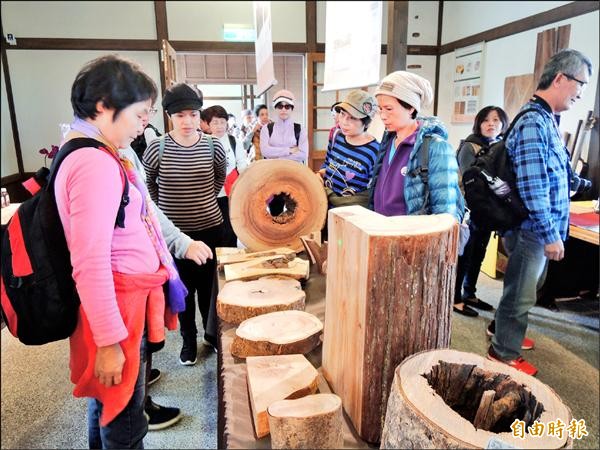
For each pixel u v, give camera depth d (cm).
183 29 561
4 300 99
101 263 93
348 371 86
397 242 74
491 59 468
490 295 320
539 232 187
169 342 264
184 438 185
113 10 545
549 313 306
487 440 58
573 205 297
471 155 235
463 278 296
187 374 230
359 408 81
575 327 285
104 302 95
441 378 75
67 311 101
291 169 177
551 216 186
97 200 91
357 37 212
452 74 543
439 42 573
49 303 98
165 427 190
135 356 107
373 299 76
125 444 115
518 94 422
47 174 104
